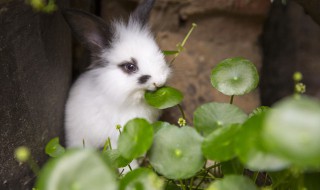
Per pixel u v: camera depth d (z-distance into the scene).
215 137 0.30
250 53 0.55
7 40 0.35
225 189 0.28
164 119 0.52
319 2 0.42
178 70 0.51
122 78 0.42
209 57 0.54
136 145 0.30
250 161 0.26
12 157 0.38
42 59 0.40
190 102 0.53
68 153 0.26
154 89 0.41
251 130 0.27
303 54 0.64
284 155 0.23
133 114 0.44
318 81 0.62
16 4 0.34
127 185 0.29
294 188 0.31
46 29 0.40
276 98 0.61
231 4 0.53
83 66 0.54
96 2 0.55
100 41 0.44
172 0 0.53
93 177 0.25
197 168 0.30
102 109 0.44
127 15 0.54
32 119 0.39
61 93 0.46
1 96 0.35
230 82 0.35
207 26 0.54
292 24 0.65
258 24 0.55
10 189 0.39
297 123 0.23
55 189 0.25
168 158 0.30
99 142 0.46
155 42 0.44
